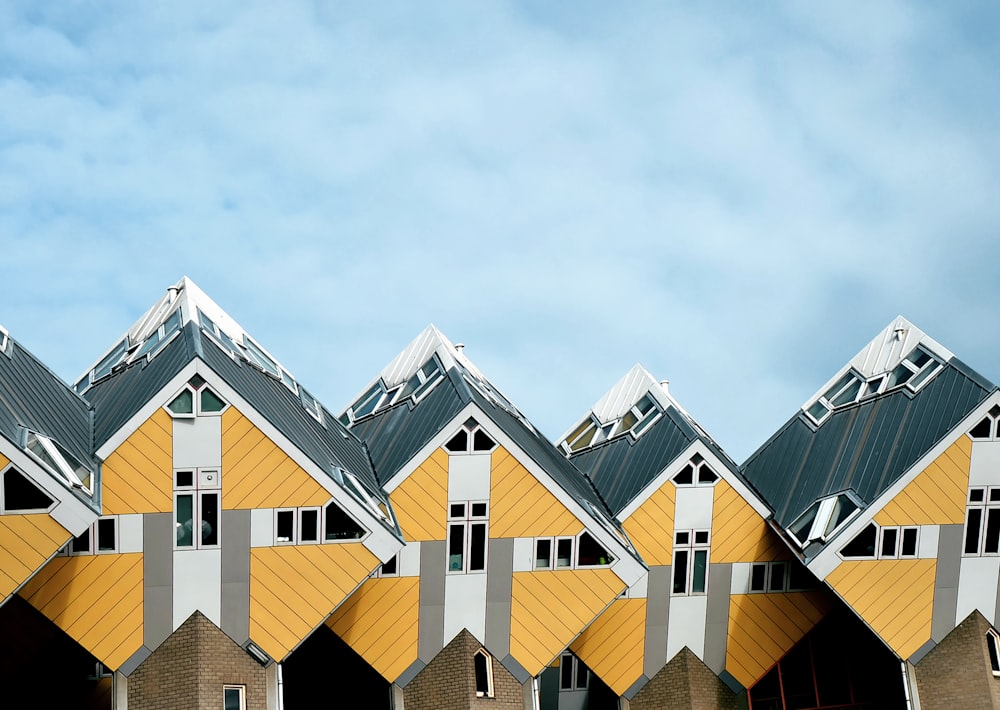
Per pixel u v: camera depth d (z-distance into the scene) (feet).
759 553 122.01
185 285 120.47
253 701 98.63
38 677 109.40
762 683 124.06
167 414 98.12
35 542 87.76
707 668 120.88
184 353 100.32
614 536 111.86
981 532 114.32
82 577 96.89
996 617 114.93
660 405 134.92
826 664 126.62
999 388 111.86
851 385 137.08
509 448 110.93
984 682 112.88
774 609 122.31
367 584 109.50
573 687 131.13
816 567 112.16
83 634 96.89
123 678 97.40
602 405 152.35
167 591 98.32
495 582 110.73
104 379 121.29
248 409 99.25
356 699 120.88
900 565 113.29
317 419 119.34
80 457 96.94
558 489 111.24
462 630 110.32
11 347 108.99
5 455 86.12
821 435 133.49
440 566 110.22
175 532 98.43
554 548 111.34
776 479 134.92
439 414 115.03
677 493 120.67
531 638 111.14
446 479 110.32
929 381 122.83
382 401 138.00
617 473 131.03
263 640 99.96
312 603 100.94
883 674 126.93
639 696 119.96
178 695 97.04
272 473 100.01
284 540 100.48
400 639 109.81
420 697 109.29
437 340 136.46
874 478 117.19
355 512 101.35
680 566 120.78
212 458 98.89
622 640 119.96
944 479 113.39
